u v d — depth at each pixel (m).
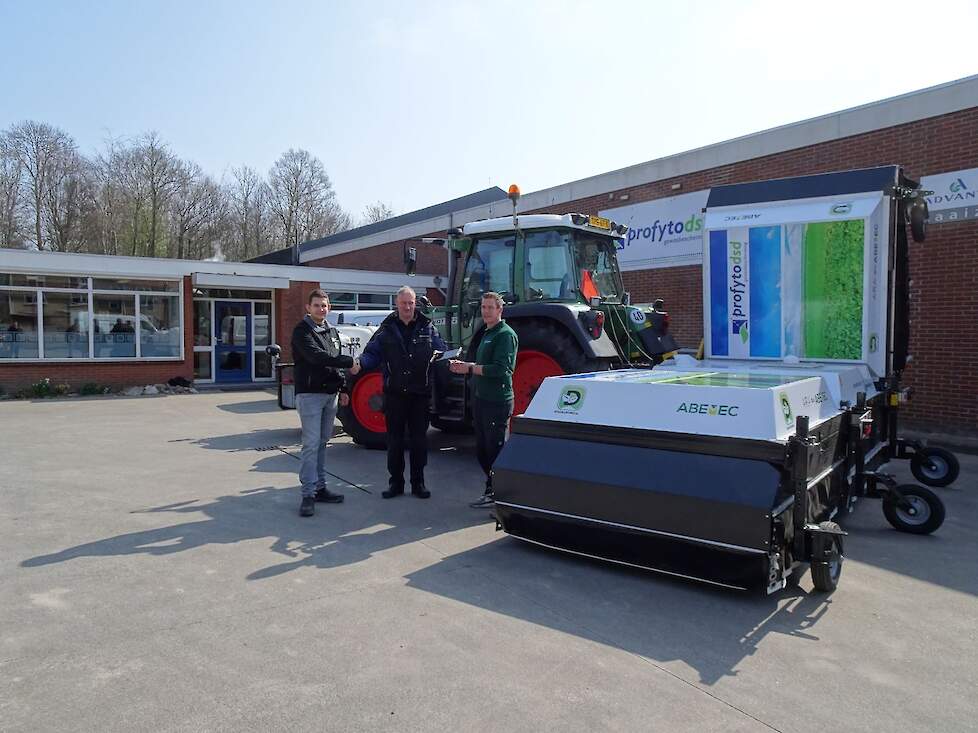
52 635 3.14
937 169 9.00
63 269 14.18
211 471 6.76
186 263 15.56
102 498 5.65
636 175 13.10
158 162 36.56
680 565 3.79
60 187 35.31
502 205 16.95
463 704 2.63
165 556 4.25
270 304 17.52
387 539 4.68
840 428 4.70
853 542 4.92
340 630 3.25
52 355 14.29
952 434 8.95
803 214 6.20
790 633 3.32
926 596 3.85
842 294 6.06
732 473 3.63
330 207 44.66
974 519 5.53
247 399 13.87
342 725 2.47
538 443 4.43
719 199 6.74
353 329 9.64
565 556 4.37
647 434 3.99
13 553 4.26
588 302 7.36
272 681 2.77
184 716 2.51
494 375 5.42
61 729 2.41
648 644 3.17
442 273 20.56
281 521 5.05
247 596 3.64
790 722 2.54
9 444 8.29
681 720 2.55
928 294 9.12
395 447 5.79
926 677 2.91
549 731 2.46
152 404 12.93
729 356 6.64
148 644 3.07
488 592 3.76
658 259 12.77
